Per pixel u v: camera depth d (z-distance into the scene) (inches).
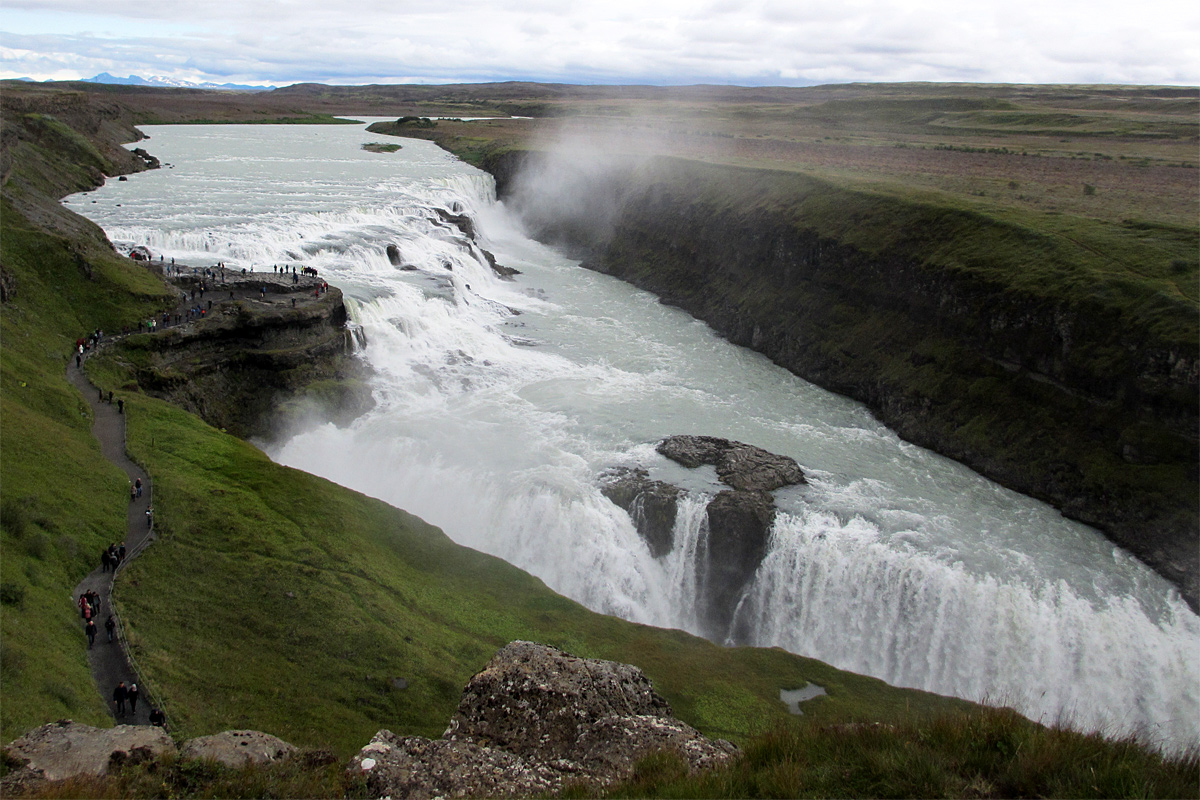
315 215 3725.4
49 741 669.9
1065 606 1769.2
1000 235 2773.1
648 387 2815.0
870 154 5157.5
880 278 3011.8
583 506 1982.0
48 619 1205.7
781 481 2116.1
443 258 3671.3
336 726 1176.2
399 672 1326.3
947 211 2999.5
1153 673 1694.1
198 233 3193.9
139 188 4195.4
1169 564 1903.3
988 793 499.5
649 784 564.1
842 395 2910.9
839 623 1841.8
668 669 1503.4
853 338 2992.1
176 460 1844.2
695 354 3218.5
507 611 1643.7
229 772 636.7
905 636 1798.7
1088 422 2252.7
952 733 561.6
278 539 1631.4
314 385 2429.9
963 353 2628.0
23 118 4151.1
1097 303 2303.2
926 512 2070.6
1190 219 2844.5
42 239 2434.8
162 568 1454.2
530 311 3622.0
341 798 607.2
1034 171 4232.3
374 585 1573.6
